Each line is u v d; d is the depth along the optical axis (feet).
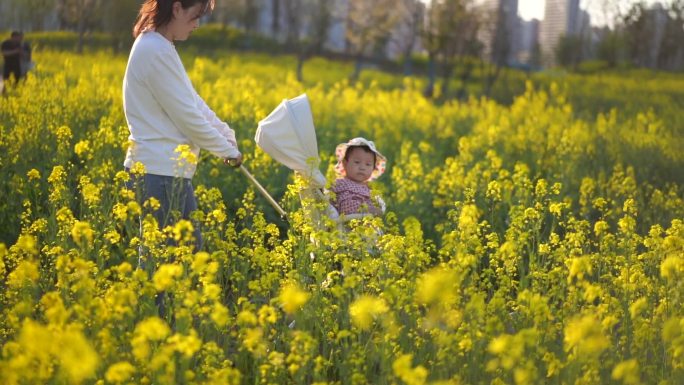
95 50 81.30
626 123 50.08
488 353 12.18
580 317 12.90
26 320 10.62
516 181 22.86
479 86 109.29
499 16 100.99
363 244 15.10
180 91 15.49
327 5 169.99
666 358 12.69
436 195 26.45
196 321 14.37
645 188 31.71
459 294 14.26
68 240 16.24
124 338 11.41
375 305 11.96
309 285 14.65
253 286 13.93
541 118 44.37
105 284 13.91
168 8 15.44
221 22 193.26
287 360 11.29
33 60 50.26
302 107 17.02
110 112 32.89
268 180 25.96
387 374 11.78
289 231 16.51
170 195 15.85
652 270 16.70
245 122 33.19
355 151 18.61
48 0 79.77
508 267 15.34
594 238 23.73
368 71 150.51
